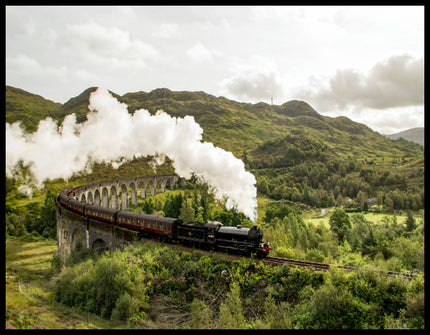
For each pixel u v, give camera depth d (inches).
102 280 1264.8
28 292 1406.3
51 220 3331.7
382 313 934.4
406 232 2586.1
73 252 2096.5
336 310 913.5
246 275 1152.2
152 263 1339.8
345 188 5979.3
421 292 935.0
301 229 2682.1
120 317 1127.0
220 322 981.8
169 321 1102.4
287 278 1088.8
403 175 6008.9
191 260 1328.7
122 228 1775.3
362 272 1029.2
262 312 1039.6
